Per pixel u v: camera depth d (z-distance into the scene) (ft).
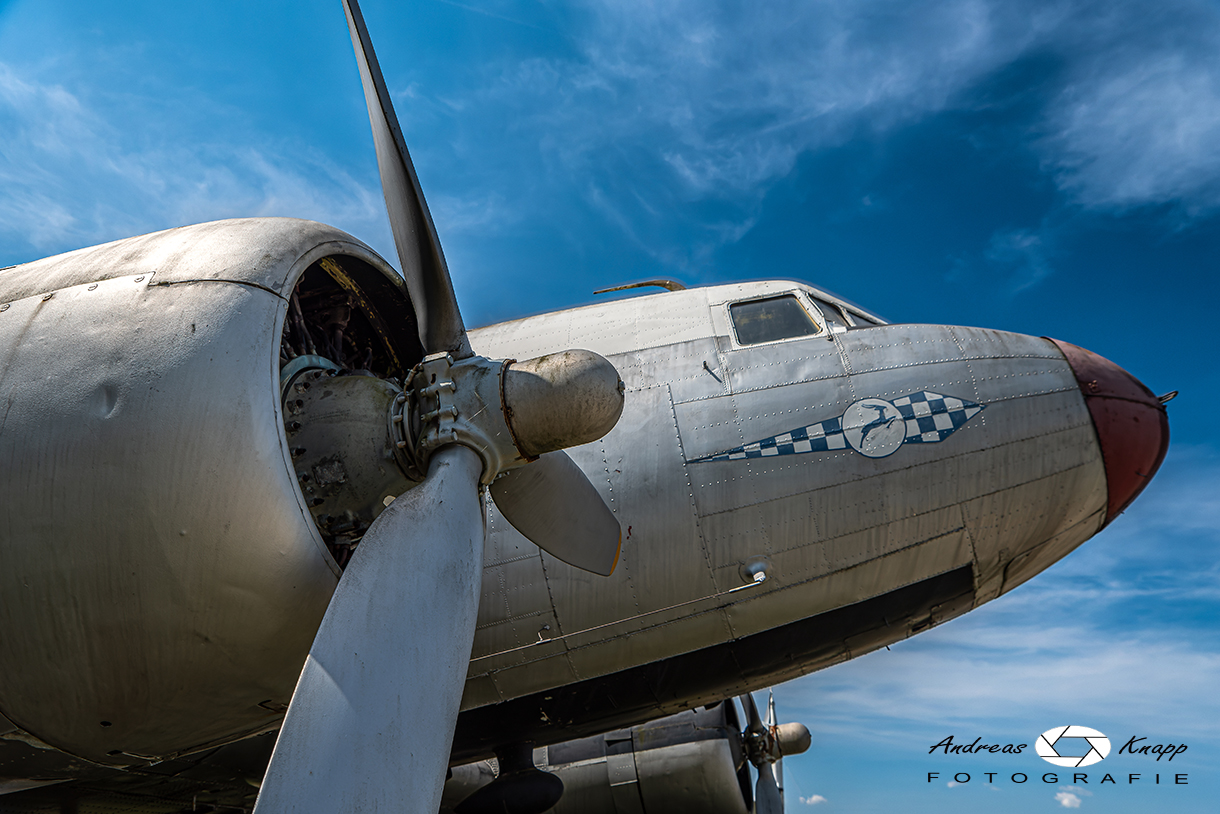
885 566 20.71
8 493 11.38
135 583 11.41
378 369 17.47
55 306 12.51
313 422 13.83
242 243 13.06
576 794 29.76
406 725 9.96
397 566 11.19
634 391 21.72
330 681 9.99
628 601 20.35
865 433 20.84
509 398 12.96
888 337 22.36
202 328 11.93
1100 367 22.81
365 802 9.19
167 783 19.92
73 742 13.12
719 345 22.43
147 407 11.41
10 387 11.80
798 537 20.36
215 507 11.34
